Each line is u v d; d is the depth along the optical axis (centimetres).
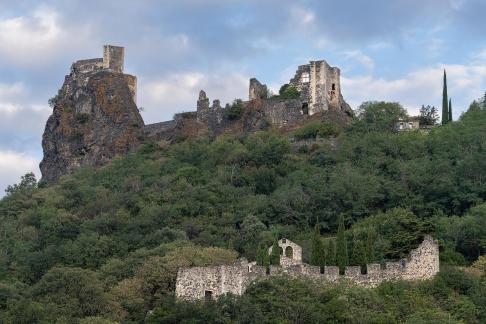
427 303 13462
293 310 13038
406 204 19600
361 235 16900
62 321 13725
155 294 14775
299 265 14412
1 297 15762
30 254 19225
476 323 13312
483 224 16662
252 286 13650
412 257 14250
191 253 16212
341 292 13538
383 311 13212
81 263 18488
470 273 14662
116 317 14238
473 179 19662
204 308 13000
